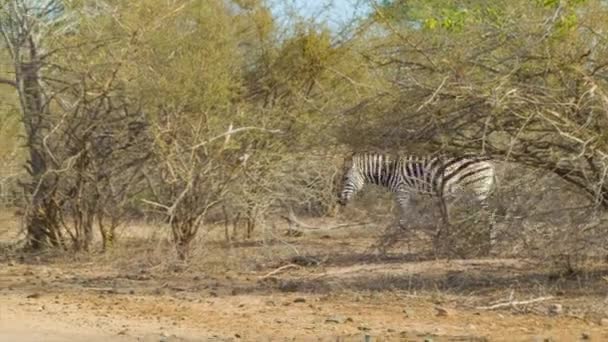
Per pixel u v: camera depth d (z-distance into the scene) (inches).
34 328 570.6
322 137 785.6
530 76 645.3
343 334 550.3
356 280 735.1
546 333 550.0
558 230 669.9
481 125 662.5
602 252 671.8
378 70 722.2
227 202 869.2
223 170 858.8
